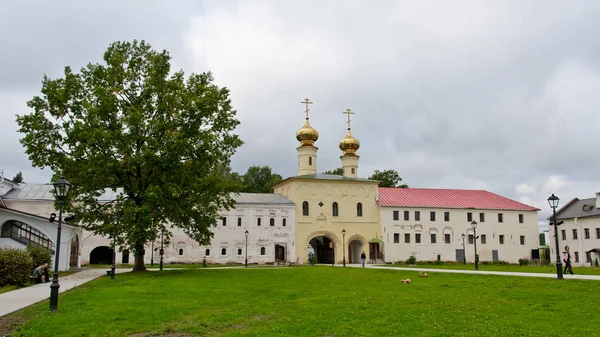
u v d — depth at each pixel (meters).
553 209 29.62
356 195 77.00
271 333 13.80
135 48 44.12
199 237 44.59
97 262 68.81
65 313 17.30
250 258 69.62
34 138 39.12
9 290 26.61
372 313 17.22
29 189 64.38
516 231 81.81
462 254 78.75
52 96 39.56
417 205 78.25
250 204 70.94
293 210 72.94
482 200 83.75
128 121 38.34
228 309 18.45
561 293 22.53
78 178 38.56
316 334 13.76
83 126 38.53
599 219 70.44
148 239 38.84
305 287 27.55
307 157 78.94
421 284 28.98
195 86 43.16
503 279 30.33
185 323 15.61
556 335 13.45
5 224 45.62
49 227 45.41
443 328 14.47
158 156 38.44
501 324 15.06
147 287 26.69
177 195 38.28
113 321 15.77
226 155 44.25
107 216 40.78
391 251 76.00
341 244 74.88
